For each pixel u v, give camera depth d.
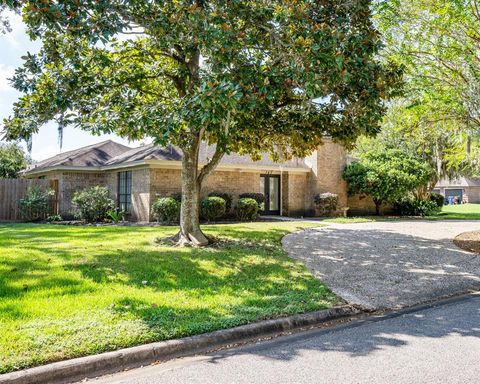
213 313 4.92
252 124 8.84
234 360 3.88
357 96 7.96
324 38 6.89
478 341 4.35
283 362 3.80
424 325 4.95
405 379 3.41
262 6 7.46
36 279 6.00
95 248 8.47
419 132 13.45
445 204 41.75
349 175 20.50
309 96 7.42
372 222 16.52
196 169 9.88
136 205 17.00
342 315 5.38
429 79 10.06
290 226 13.95
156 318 4.62
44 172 20.06
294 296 5.82
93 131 6.80
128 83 8.70
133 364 3.81
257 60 7.57
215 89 5.89
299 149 10.80
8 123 7.60
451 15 9.22
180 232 9.80
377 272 7.69
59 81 7.52
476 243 11.02
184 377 3.50
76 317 4.54
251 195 18.08
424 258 9.05
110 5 6.66
